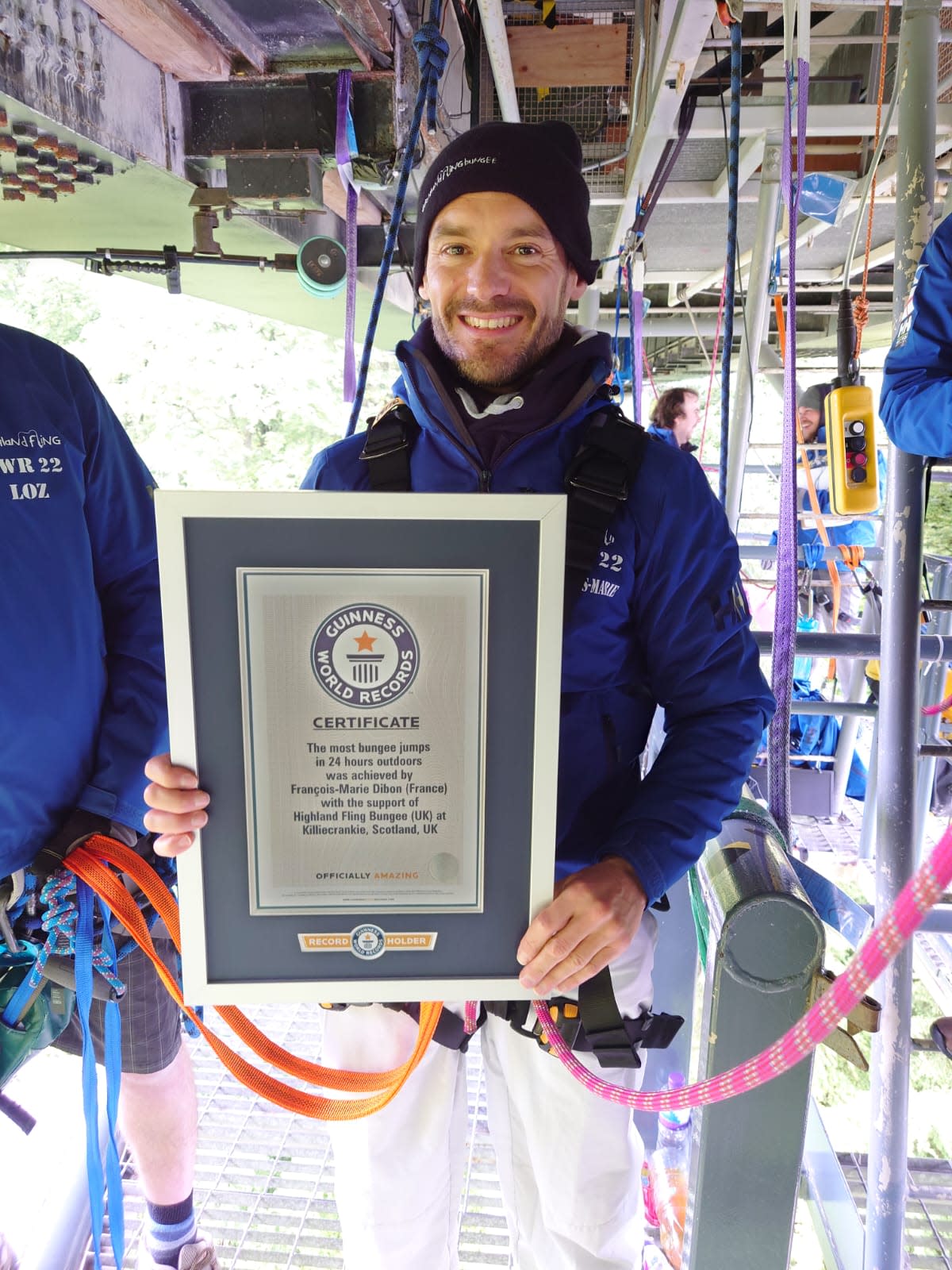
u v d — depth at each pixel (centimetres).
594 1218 144
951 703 209
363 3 198
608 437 127
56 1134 227
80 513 145
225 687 101
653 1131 216
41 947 142
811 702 276
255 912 106
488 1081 156
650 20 262
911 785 161
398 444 135
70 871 138
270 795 103
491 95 342
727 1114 132
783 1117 131
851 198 315
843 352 260
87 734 148
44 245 321
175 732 101
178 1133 182
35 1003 150
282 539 98
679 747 129
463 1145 157
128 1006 168
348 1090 127
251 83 232
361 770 103
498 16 199
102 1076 247
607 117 338
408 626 100
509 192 122
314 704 101
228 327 1828
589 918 106
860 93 344
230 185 240
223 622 99
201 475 1844
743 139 282
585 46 307
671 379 837
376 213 324
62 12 180
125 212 275
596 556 125
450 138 260
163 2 197
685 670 131
